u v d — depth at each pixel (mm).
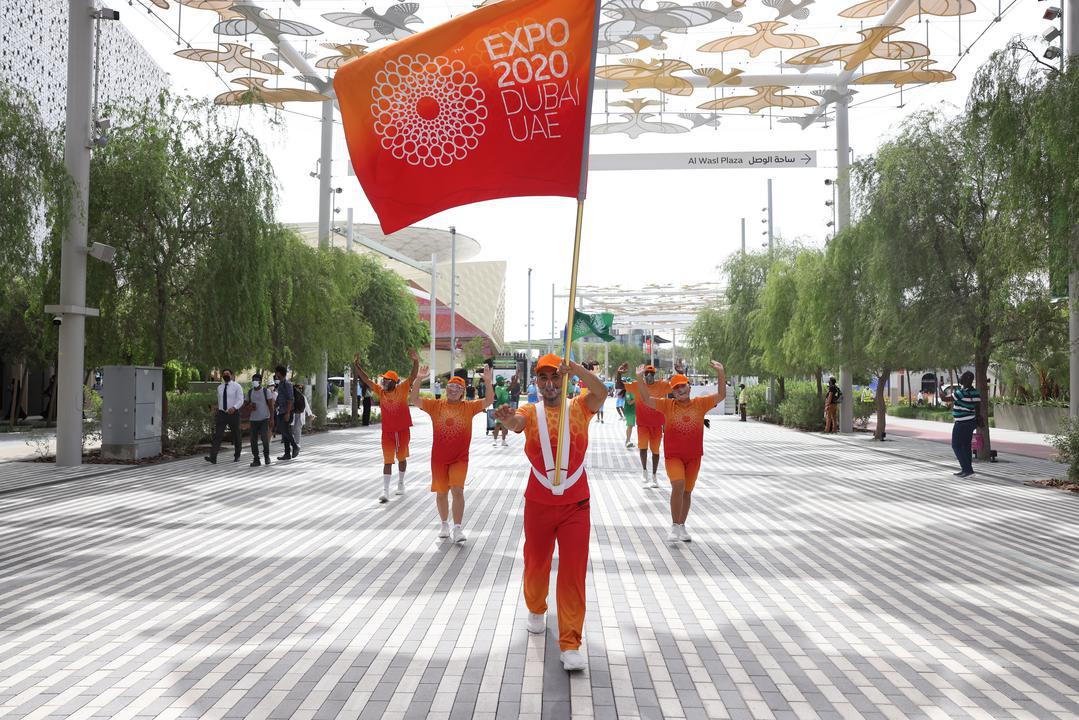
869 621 6129
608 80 26438
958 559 8352
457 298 108312
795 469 17078
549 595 6945
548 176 5707
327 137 31047
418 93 5754
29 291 16750
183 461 18281
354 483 14422
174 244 18609
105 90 59156
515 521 10438
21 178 14156
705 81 28734
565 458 5191
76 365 16922
